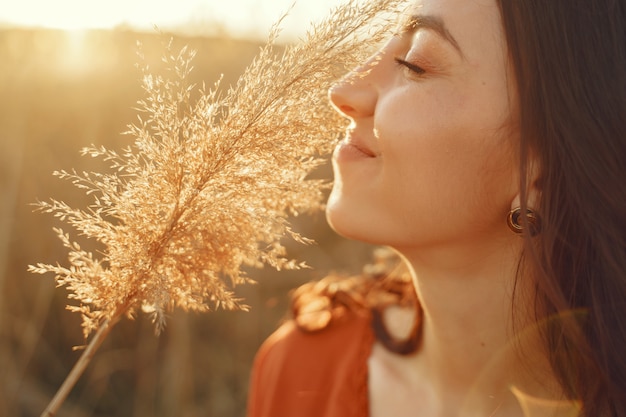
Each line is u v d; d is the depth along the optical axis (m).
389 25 0.47
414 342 0.66
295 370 0.71
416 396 0.64
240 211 0.48
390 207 0.54
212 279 0.49
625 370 0.53
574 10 0.51
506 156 0.52
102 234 0.48
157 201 0.48
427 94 0.52
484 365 0.59
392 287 0.73
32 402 1.25
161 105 0.48
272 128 0.47
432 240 0.54
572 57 0.51
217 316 1.37
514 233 0.54
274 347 0.75
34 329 1.26
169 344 1.32
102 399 1.29
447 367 0.61
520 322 0.56
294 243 1.39
